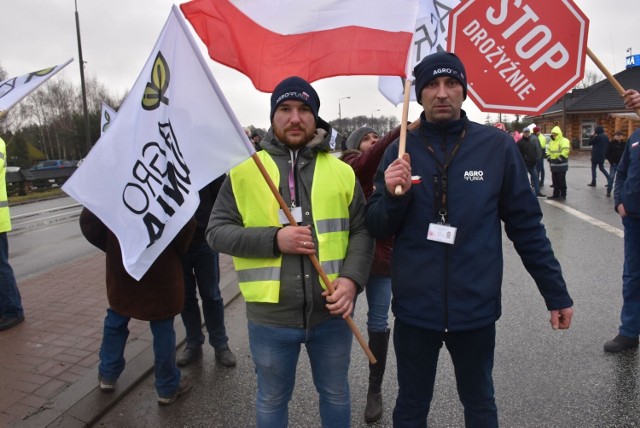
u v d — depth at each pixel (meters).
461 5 2.65
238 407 3.12
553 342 3.87
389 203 2.05
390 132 2.79
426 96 2.14
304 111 2.22
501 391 3.18
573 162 26.89
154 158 2.26
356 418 2.97
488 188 2.06
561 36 2.57
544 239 2.12
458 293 2.05
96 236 3.03
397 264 2.18
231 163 2.18
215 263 3.72
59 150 53.31
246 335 4.31
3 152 4.34
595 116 37.38
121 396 3.20
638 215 3.47
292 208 2.20
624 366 3.42
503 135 2.14
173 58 2.22
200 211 3.61
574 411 2.92
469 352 2.14
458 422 2.87
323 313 2.21
